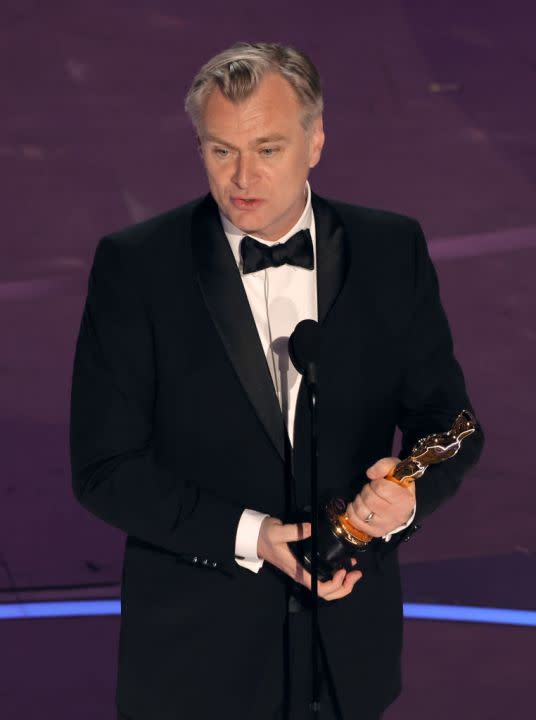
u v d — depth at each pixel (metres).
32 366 22.62
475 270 25.42
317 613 8.75
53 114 30.11
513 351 23.17
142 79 31.34
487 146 29.56
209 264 9.23
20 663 15.20
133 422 9.20
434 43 33.09
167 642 9.30
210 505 8.97
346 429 9.41
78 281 25.12
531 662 15.17
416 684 14.72
